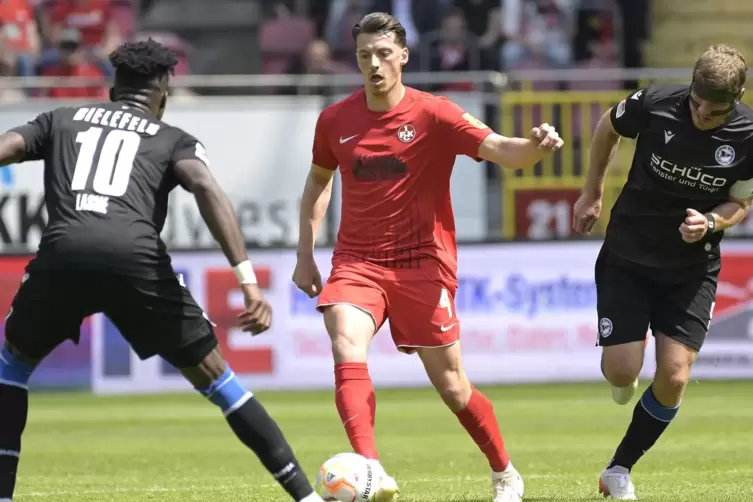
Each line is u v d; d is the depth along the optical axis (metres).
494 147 20.02
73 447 36.06
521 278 53.94
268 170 57.44
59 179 17.17
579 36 68.62
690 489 23.97
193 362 17.22
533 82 63.53
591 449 33.28
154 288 16.95
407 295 20.73
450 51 65.88
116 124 17.45
